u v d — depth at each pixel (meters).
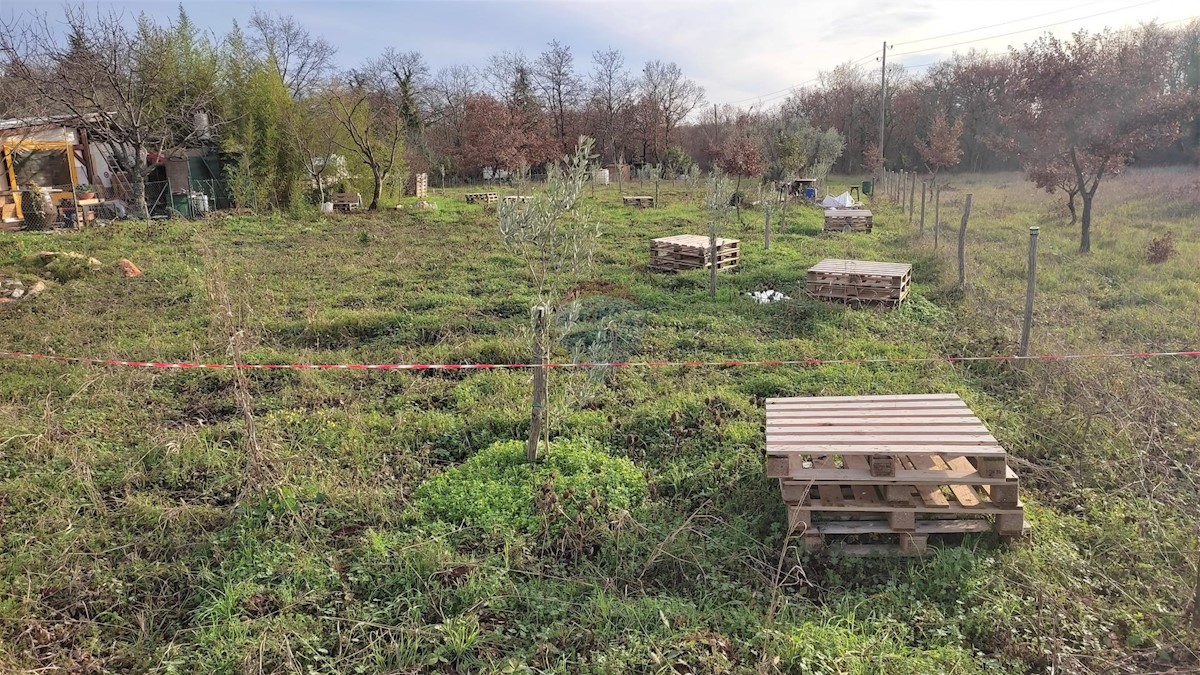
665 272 13.19
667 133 56.69
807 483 4.27
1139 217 18.17
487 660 3.48
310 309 9.86
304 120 24.66
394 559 4.22
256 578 4.09
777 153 31.16
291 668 3.38
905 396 5.24
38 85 19.23
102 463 5.46
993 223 18.31
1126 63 14.20
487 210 24.69
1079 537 4.44
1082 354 7.27
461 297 10.80
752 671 3.34
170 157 23.20
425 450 5.77
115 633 3.75
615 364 7.20
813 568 4.23
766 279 12.23
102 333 8.96
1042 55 15.13
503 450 5.49
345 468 5.47
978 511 4.19
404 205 26.11
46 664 3.48
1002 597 3.81
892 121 52.81
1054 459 5.49
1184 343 7.98
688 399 6.60
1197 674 3.26
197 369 7.46
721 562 4.28
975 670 3.33
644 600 3.85
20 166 20.66
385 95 41.97
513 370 7.68
